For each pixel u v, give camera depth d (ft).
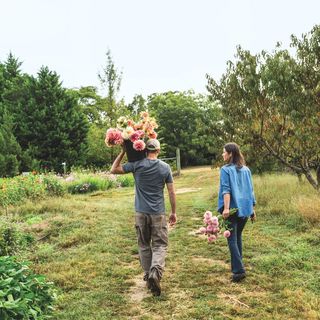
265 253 20.30
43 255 21.15
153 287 15.20
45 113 102.58
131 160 16.44
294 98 31.71
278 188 37.35
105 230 27.12
